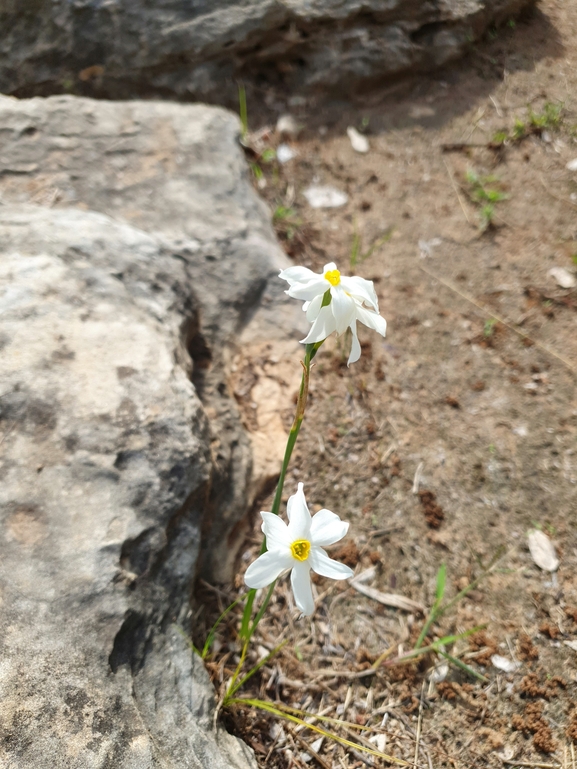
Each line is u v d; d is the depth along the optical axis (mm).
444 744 312
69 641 243
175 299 367
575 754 306
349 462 398
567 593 353
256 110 612
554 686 325
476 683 329
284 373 421
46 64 607
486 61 625
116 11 584
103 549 263
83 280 341
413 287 486
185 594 294
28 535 260
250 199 474
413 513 383
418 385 435
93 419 290
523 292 478
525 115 585
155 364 317
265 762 298
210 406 378
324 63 606
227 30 583
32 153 461
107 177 460
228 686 305
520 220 517
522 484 392
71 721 228
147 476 287
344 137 595
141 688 256
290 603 349
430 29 605
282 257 461
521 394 429
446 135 585
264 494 382
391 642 341
